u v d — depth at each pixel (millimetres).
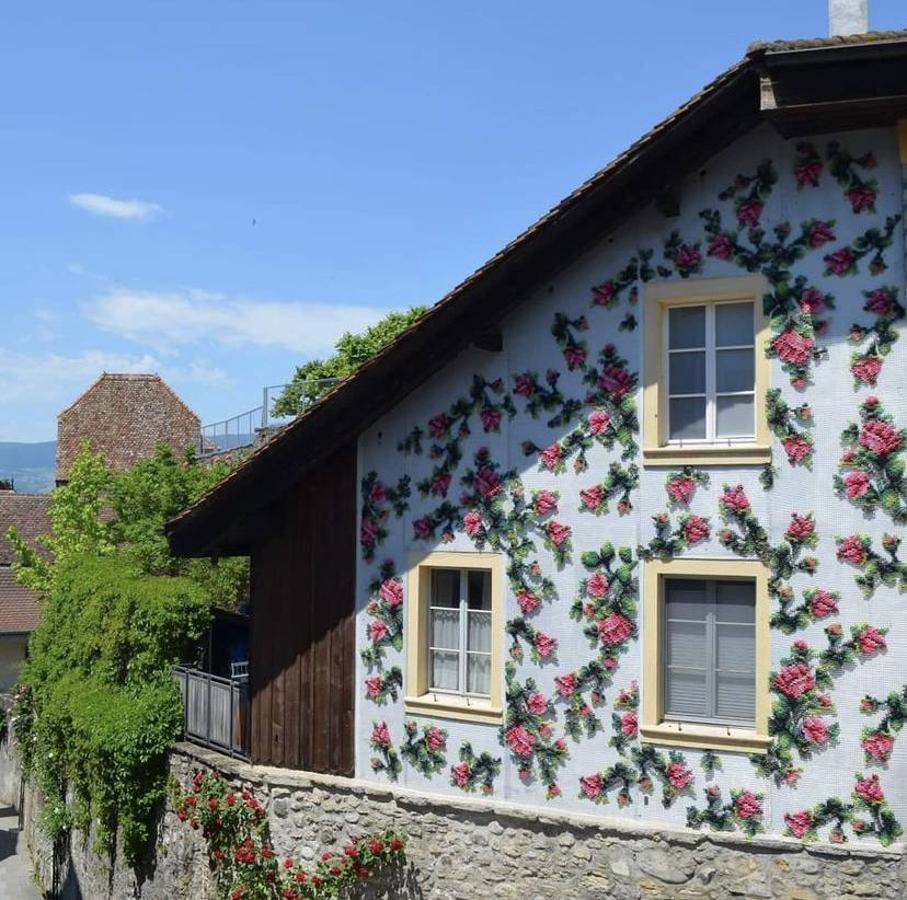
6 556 42844
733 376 10805
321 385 27875
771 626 10383
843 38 9484
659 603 10922
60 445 47094
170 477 25172
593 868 11133
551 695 11438
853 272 10195
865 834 10016
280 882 13086
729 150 10703
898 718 9922
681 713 10922
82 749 16953
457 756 12031
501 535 11805
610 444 11188
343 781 12773
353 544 12891
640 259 11070
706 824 10617
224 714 14664
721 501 10625
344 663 12914
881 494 10031
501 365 11867
